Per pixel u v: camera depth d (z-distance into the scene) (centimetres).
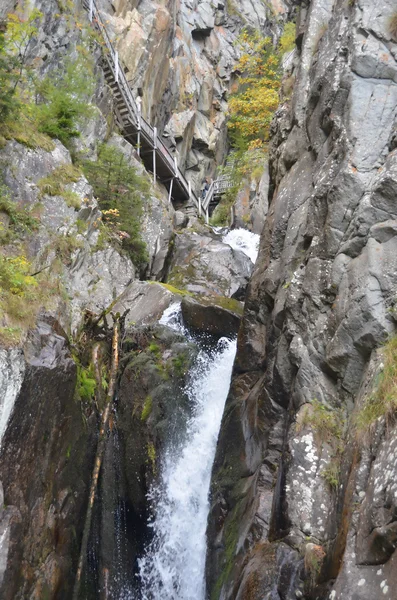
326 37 1029
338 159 844
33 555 783
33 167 1381
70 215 1409
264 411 848
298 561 589
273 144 1241
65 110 1645
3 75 1349
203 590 895
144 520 1063
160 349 1247
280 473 680
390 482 507
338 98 877
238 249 2028
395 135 770
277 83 2648
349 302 694
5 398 746
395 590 456
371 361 643
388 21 862
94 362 1145
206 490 1033
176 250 1967
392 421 559
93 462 1020
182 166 3048
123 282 1563
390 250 688
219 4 4000
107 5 2695
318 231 834
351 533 532
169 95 3067
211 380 1241
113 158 1772
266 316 997
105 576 969
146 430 1099
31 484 795
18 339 820
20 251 1177
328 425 666
